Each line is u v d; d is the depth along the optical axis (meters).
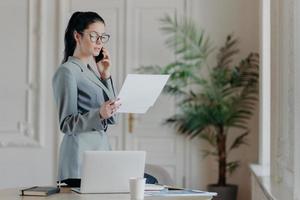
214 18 6.20
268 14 5.22
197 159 6.16
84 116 2.63
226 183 6.04
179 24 6.24
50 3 6.41
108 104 2.61
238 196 6.07
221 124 5.93
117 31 6.33
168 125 6.22
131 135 6.29
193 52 6.20
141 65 6.29
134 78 2.58
